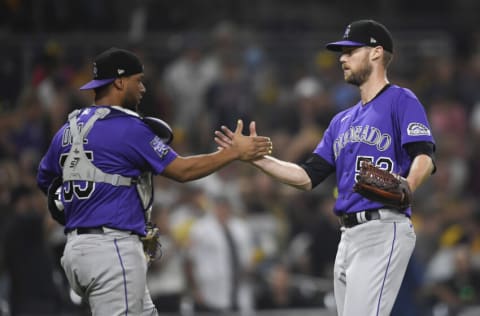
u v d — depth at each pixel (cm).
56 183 2350
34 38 5178
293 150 4953
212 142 5172
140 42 5394
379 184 2167
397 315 3828
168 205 4425
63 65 5181
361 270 2259
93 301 2241
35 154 4731
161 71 5412
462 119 5638
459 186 5281
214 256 4028
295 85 5525
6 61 5088
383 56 2367
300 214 4597
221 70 5403
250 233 4288
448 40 5950
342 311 2333
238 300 4050
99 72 2294
